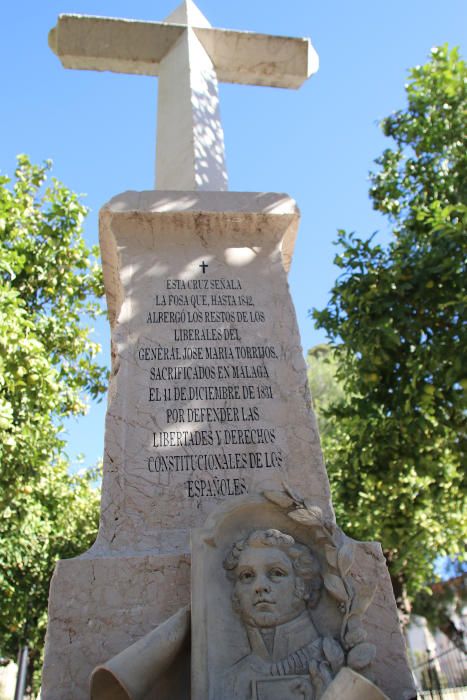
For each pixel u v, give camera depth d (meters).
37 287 9.99
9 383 7.09
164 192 4.30
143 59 6.07
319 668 2.44
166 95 5.77
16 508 9.48
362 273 8.09
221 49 6.20
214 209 4.25
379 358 7.56
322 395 18.75
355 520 10.80
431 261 7.66
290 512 2.83
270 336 3.96
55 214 9.98
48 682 2.71
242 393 3.72
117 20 5.96
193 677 2.46
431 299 7.73
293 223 4.40
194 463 3.46
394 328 7.73
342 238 8.23
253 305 4.06
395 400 7.86
